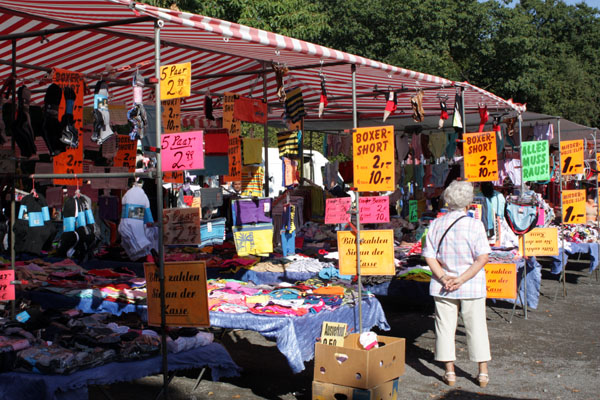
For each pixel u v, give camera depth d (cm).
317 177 1341
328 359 452
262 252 706
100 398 507
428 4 2766
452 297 541
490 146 672
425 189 1222
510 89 2845
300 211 821
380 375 447
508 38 2809
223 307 502
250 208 708
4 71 780
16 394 376
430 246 551
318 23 1712
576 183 1410
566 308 909
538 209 933
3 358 390
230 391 530
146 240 593
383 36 2761
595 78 3722
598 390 537
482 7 2823
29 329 467
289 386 545
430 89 741
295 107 746
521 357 643
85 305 558
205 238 821
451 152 1170
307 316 487
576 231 1211
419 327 779
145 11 386
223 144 727
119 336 434
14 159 494
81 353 394
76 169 513
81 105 503
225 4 1577
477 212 796
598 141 1504
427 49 2656
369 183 518
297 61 657
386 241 515
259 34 438
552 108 3022
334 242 931
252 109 718
